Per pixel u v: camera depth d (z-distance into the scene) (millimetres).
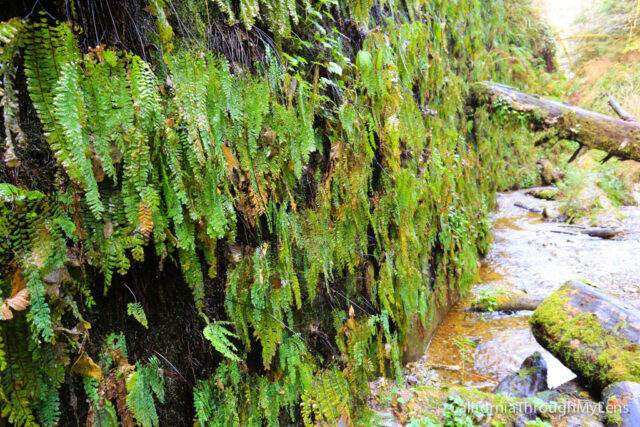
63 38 1062
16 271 1062
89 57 1166
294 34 2547
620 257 6168
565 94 12195
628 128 5406
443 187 4617
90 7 1361
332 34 2926
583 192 8578
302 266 2662
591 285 3596
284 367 2264
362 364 2996
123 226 1338
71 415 1353
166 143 1408
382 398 3119
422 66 4238
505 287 5598
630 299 4914
